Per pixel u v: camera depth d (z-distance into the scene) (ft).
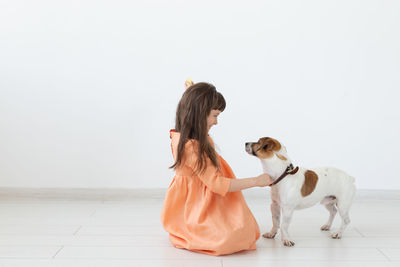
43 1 9.07
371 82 9.39
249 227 5.88
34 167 9.38
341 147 9.55
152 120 9.41
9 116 9.25
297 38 9.32
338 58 9.36
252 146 6.16
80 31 9.16
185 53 9.30
